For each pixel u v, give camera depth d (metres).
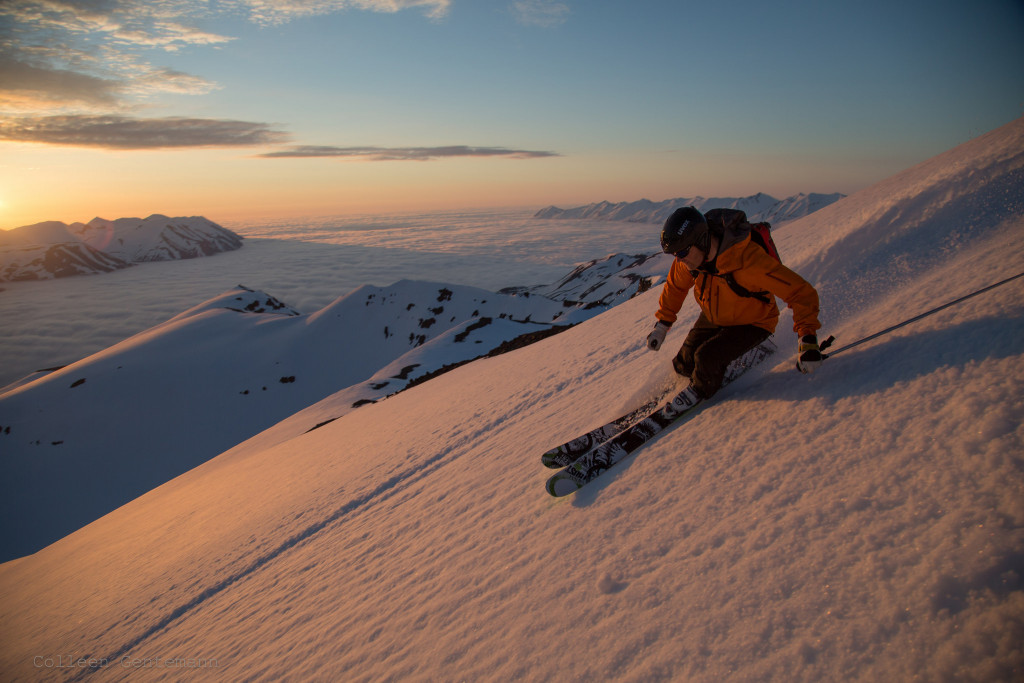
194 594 4.99
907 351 1.94
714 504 1.73
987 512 1.15
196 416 102.88
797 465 1.69
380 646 2.15
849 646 1.06
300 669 2.38
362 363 128.12
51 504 79.94
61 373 112.19
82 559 10.71
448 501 3.55
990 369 1.58
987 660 0.89
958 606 1.01
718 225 2.22
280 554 4.85
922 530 1.22
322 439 12.87
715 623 1.28
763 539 1.46
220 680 2.81
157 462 91.12
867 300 2.69
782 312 2.83
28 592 10.02
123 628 5.09
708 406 2.42
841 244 3.31
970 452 1.34
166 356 118.81
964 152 5.12
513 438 4.27
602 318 9.24
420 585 2.49
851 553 1.27
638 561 1.65
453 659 1.74
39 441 91.69
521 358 9.35
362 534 4.04
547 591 1.78
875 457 1.54
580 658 1.40
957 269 2.44
